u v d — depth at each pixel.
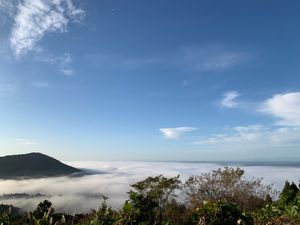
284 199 13.27
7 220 6.02
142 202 7.52
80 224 6.82
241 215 8.12
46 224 5.78
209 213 8.07
